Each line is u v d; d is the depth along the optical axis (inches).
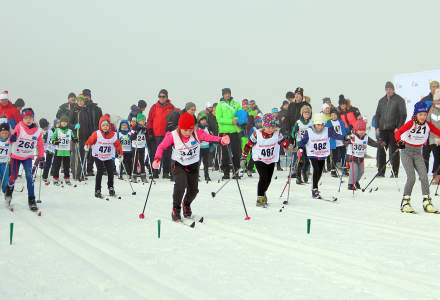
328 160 568.7
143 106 499.2
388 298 139.0
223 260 180.1
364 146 385.1
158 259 181.5
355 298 139.3
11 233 205.8
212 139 263.4
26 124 303.1
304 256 185.9
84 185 441.1
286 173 544.7
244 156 309.3
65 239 215.6
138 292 145.0
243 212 286.2
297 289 147.3
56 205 318.0
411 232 229.8
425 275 161.3
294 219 263.3
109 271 166.6
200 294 143.1
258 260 180.1
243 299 139.0
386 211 289.6
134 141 469.7
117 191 393.4
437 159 425.1
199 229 236.8
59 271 166.2
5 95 438.6
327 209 297.3
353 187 354.6
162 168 540.7
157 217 270.8
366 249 196.2
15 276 160.7
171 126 463.5
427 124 285.0
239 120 479.2
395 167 482.0
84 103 503.5
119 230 234.8
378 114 487.2
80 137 497.7
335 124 516.4
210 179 474.3
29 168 302.7
